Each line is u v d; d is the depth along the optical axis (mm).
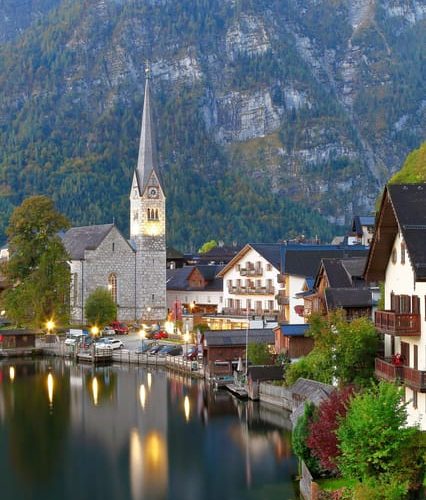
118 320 195125
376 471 54125
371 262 70375
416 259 59844
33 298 165375
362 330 77688
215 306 191250
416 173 106312
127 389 114562
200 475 72688
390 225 67000
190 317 163500
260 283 159000
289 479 70688
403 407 54906
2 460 79000
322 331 81062
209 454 78938
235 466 74750
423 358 62281
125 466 76250
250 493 67188
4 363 145375
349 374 77562
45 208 171750
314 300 107500
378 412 53906
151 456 79188
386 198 64688
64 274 169375
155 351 144125
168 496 67500
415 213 62562
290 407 93812
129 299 197375
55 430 90375
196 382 119938
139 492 68812
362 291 97250
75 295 191250
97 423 93312
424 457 53125
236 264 165250
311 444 61500
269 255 157500
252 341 117438
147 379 123812
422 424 61281
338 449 59188
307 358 94188
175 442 83812
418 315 62906
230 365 118188
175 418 94625
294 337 107438
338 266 104625
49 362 146750
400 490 51875
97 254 192500
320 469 63594
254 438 84250
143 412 98500
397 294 67688
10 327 177500
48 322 168125
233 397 106188
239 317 152625
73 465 76938
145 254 198625
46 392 113062
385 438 53375
